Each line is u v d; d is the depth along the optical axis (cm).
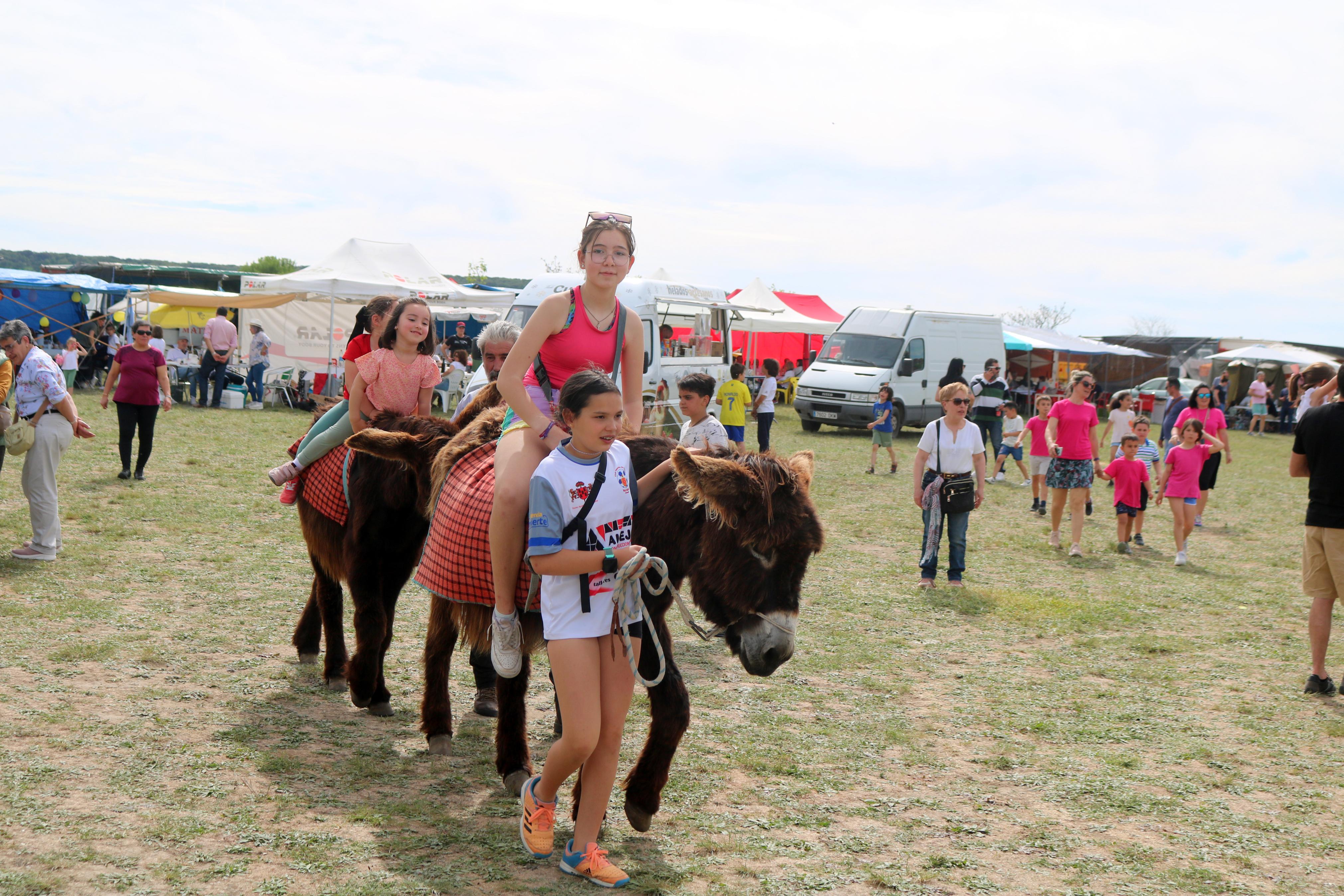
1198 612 868
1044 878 372
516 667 365
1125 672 673
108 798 387
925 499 905
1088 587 952
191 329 2595
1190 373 4562
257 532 942
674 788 439
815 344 3838
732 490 323
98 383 2439
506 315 1775
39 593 681
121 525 927
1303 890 373
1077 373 1118
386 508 473
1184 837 418
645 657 358
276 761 434
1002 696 610
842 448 2159
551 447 361
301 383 2291
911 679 635
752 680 617
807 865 371
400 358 501
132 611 656
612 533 340
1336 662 717
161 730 463
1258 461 2497
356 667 493
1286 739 551
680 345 1923
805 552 332
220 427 1789
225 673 554
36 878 320
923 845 396
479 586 385
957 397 895
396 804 398
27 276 2377
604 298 381
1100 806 447
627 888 345
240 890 324
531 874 349
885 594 870
